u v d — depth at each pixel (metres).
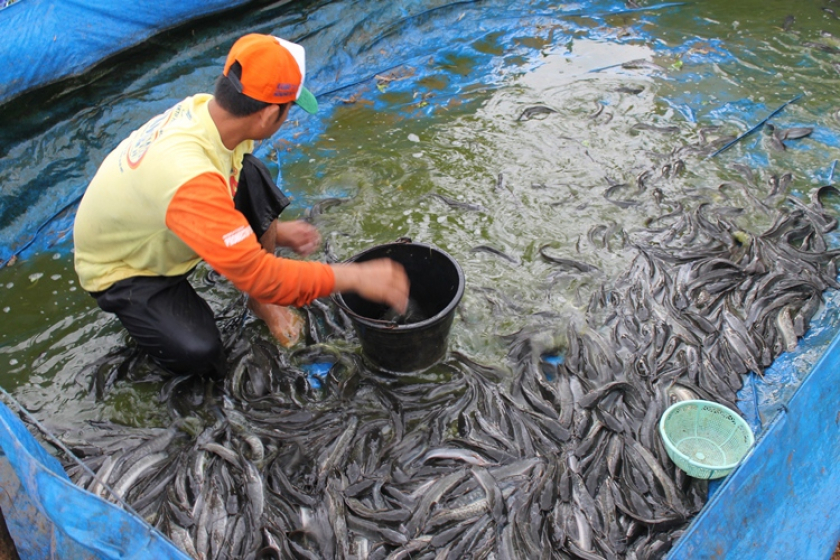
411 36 6.59
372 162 5.13
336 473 2.99
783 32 6.68
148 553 2.04
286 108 2.79
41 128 4.66
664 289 3.96
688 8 7.17
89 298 4.05
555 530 2.75
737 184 4.79
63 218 4.63
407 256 3.56
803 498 2.55
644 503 2.85
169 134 2.74
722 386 3.42
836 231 4.40
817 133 5.29
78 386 3.50
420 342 3.27
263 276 2.67
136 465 3.05
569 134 5.39
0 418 2.35
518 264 4.18
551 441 3.12
